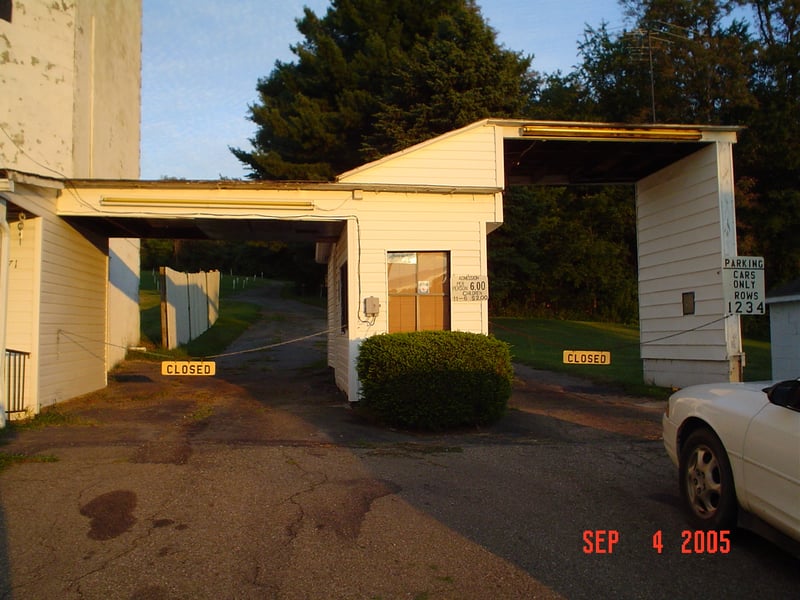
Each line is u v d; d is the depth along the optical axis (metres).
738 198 34.88
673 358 14.00
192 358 20.86
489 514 5.48
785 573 4.36
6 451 7.38
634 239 42.75
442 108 27.23
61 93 14.22
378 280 11.55
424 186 11.42
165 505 5.59
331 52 34.34
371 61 33.59
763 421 4.52
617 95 39.59
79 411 10.66
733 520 4.83
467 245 11.76
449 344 9.40
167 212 11.21
